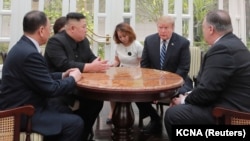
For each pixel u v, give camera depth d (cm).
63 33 260
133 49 326
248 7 506
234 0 502
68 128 186
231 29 192
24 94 178
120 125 214
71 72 209
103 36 438
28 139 168
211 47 187
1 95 180
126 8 445
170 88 189
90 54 281
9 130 155
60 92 186
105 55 441
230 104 179
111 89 177
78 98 253
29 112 159
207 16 196
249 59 182
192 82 301
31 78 176
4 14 394
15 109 154
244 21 504
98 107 265
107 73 241
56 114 190
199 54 382
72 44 256
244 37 504
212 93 180
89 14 436
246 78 179
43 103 189
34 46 186
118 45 332
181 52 293
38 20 185
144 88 179
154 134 298
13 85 176
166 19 291
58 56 241
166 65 297
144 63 310
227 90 182
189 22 475
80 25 249
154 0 466
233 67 176
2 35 400
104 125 329
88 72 241
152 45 305
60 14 424
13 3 390
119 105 215
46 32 191
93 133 297
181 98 218
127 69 273
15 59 176
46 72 182
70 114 199
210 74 179
